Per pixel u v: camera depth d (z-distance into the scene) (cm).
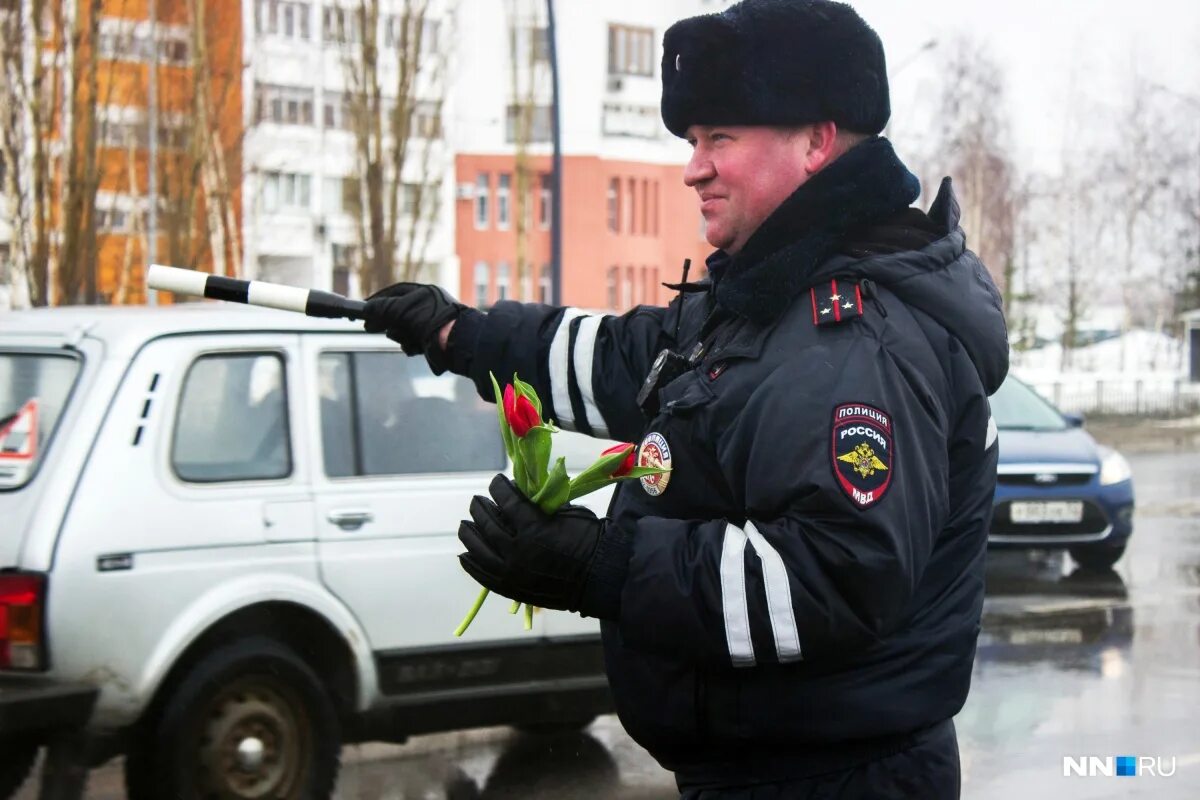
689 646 199
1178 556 1209
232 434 519
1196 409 3481
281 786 497
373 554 536
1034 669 784
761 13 221
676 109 228
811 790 213
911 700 212
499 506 206
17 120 2917
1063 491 1088
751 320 217
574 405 263
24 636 463
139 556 482
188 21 3509
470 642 554
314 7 5709
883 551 195
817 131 224
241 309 546
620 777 593
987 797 562
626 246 6688
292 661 502
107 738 474
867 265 214
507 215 6500
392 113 3828
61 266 2908
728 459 210
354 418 547
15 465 489
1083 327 6406
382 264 3838
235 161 3762
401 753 625
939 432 208
